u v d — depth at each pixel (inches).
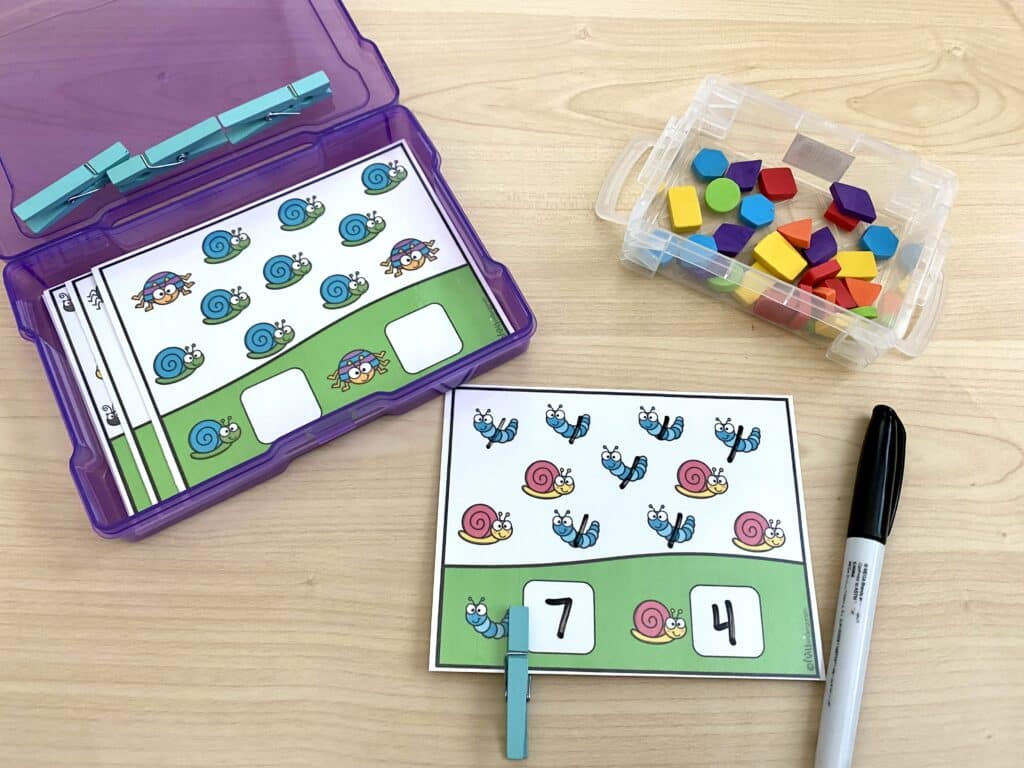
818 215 24.3
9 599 19.1
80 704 18.4
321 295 21.9
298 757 18.1
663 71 26.0
